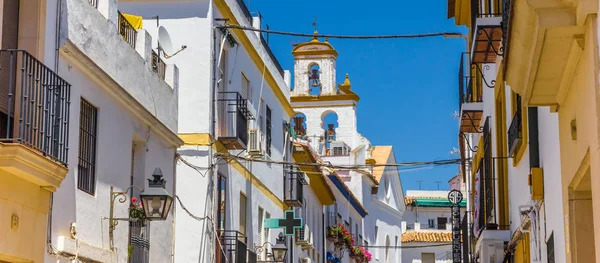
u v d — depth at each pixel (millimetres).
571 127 9344
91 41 14438
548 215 11836
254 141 24344
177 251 20562
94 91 14555
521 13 8367
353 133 46469
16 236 11781
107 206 15062
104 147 15000
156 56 18625
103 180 14938
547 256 12016
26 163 11227
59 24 13133
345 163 45719
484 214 18625
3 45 12000
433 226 62562
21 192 11891
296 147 31578
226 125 22172
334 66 47312
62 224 13281
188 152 20922
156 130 17625
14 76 11914
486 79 19359
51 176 12086
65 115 12758
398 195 54562
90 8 14406
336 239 38656
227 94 22562
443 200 62562
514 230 15461
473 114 20625
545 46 8531
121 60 15867
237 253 22125
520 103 13914
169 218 18625
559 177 10711
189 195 20766
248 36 24578
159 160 17906
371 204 48562
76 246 13492
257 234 25641
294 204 29766
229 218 22891
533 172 12383
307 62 47188
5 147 10906
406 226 62500
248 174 24859
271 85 27656
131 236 16422
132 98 16047
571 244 9805
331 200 36938
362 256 43594
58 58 13109
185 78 21219
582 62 8523
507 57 9508
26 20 12516
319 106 46688
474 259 21141
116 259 15242
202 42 21328
